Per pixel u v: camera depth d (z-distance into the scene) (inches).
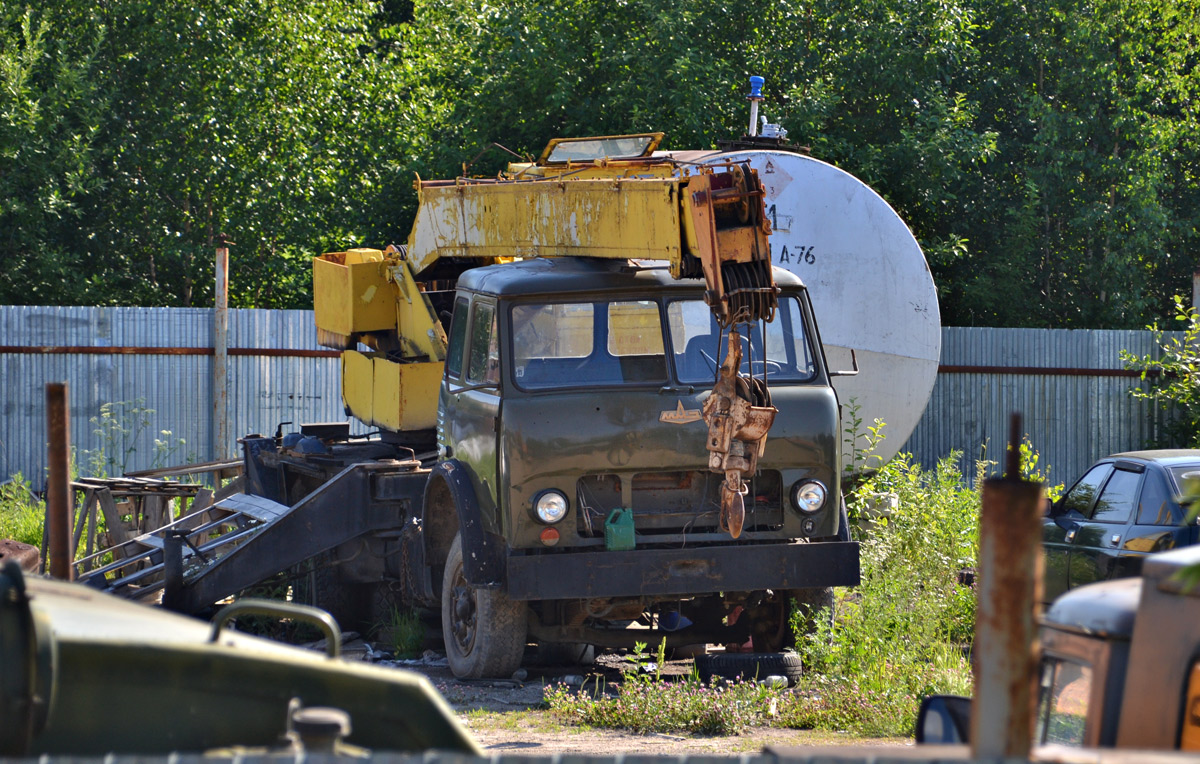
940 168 3253.0
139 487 1755.7
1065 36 3671.3
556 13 3390.7
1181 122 3602.4
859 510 1888.5
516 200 1440.7
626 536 1235.9
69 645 358.6
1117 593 462.0
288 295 3676.2
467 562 1280.8
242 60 3590.1
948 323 3590.1
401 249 1765.5
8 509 2396.7
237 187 3614.7
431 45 4173.2
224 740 378.3
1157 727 412.8
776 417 1274.6
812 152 3240.7
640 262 1380.4
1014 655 294.8
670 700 1141.7
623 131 3287.4
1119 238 3528.5
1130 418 2891.2
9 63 3238.2
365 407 1774.1
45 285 3373.5
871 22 3388.3
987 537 300.7
